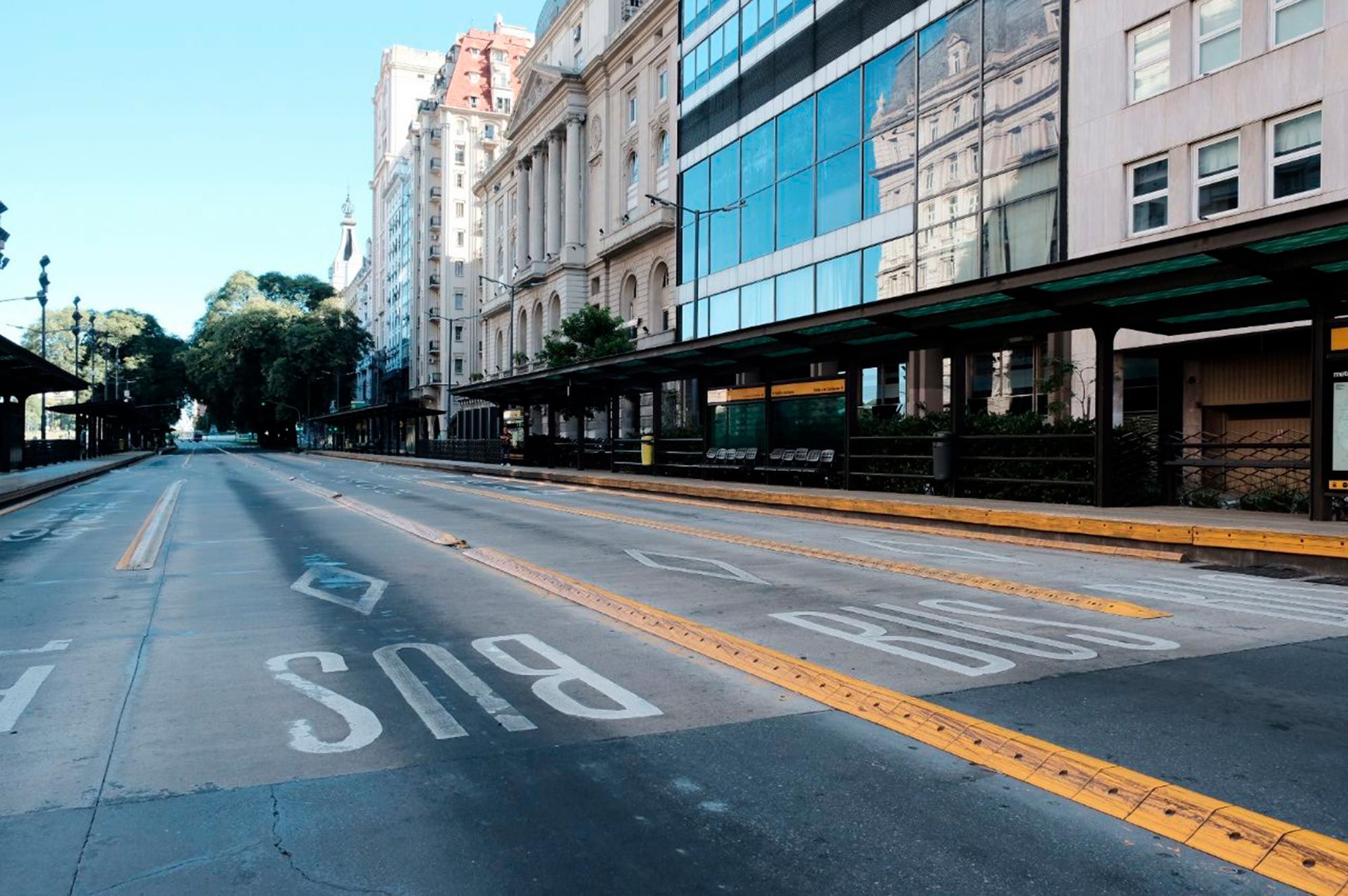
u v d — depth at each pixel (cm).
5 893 310
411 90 12438
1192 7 1825
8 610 837
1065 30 2075
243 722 496
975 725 462
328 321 10069
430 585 941
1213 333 1834
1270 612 766
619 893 310
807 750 444
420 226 9938
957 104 2391
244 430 11944
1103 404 1502
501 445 4656
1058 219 2092
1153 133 1889
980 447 1819
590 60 5241
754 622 729
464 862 333
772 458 2373
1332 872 307
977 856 331
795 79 3100
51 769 429
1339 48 1555
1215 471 1800
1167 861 325
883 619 738
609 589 889
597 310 4403
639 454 3209
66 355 10931
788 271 3162
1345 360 1178
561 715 503
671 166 4259
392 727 486
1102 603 785
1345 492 1175
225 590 937
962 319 1678
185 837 355
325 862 333
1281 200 1664
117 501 2377
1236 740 441
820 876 319
